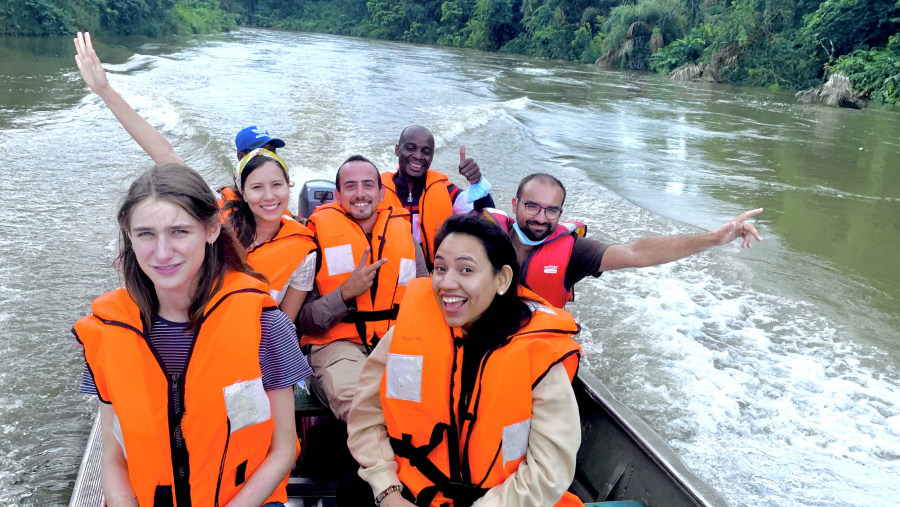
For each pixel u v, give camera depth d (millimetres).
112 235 6324
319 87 16938
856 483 3748
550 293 3104
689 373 4758
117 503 1728
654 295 5977
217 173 8812
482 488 1914
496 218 3141
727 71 31859
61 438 3611
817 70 29500
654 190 9570
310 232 2834
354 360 2732
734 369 4848
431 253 3688
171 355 1721
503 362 1864
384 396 2016
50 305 4953
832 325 5555
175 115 11789
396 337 1993
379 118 13188
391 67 24875
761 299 6008
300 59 25281
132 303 1734
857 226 8352
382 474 1998
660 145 13227
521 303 1985
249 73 18906
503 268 1908
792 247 7414
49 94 13266
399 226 2930
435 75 23000
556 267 3061
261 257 2662
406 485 1987
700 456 3912
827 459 3945
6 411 3775
